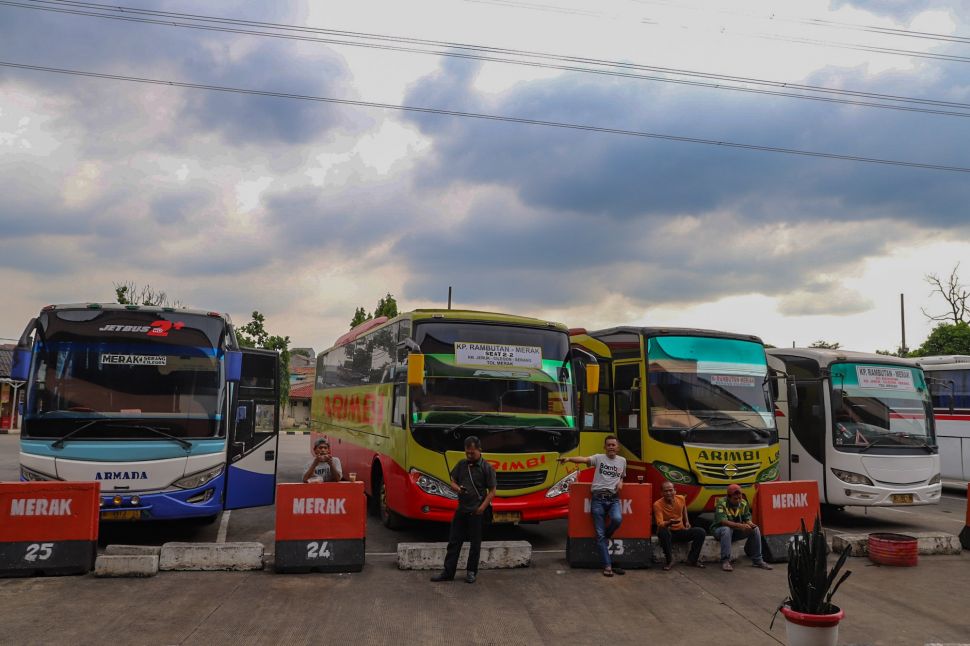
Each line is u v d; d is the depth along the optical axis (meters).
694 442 12.20
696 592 9.00
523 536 12.74
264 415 12.74
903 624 7.82
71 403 10.07
